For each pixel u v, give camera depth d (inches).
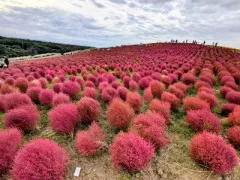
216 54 810.8
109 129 165.6
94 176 114.6
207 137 122.3
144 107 218.1
